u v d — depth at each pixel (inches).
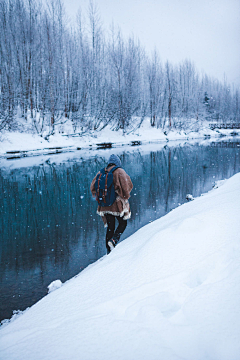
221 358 32.2
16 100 1099.9
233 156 634.2
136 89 1451.8
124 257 80.4
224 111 2829.7
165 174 419.2
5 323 86.4
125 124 1446.9
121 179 114.3
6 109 962.7
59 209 248.2
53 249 155.2
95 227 193.5
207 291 46.6
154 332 38.3
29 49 1106.1
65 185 379.9
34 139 995.9
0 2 1132.5
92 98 1302.9
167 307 46.4
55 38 1171.9
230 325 37.2
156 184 342.6
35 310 64.6
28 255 147.6
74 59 1336.1
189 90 2180.1
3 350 43.3
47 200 289.0
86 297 59.6
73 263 135.3
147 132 1631.4
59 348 39.4
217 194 137.7
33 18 1207.6
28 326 54.2
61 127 1191.6
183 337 36.5
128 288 56.4
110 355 35.3
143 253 70.3
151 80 1659.7
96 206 255.6
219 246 63.0
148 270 61.4
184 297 47.7
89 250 151.6
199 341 35.3
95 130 1355.8
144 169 482.6
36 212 240.7
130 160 642.2
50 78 1101.1
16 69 1135.0
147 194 288.5
